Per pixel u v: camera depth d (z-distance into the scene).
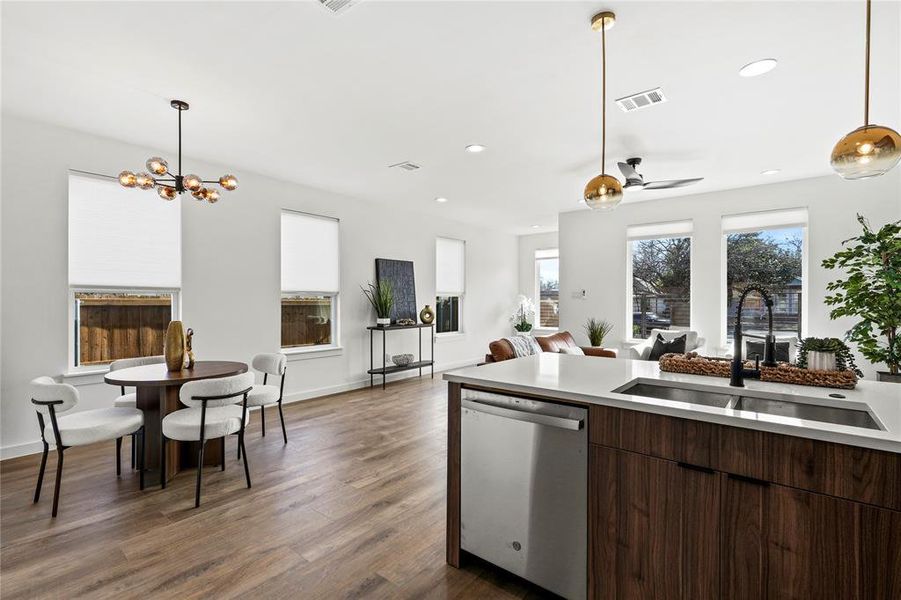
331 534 2.22
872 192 4.62
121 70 2.54
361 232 5.84
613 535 1.59
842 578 1.18
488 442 1.91
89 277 3.58
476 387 1.97
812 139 3.66
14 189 3.21
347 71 2.55
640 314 6.21
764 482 1.29
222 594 1.75
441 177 4.79
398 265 6.33
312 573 1.90
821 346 1.88
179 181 2.94
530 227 8.09
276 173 4.64
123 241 3.76
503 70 2.54
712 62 2.45
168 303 4.10
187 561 1.97
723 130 3.46
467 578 1.89
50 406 2.37
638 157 4.11
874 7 1.96
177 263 4.08
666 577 1.47
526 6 1.98
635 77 2.62
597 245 6.47
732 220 5.44
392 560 2.01
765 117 3.21
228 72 2.56
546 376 2.01
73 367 3.53
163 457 2.73
